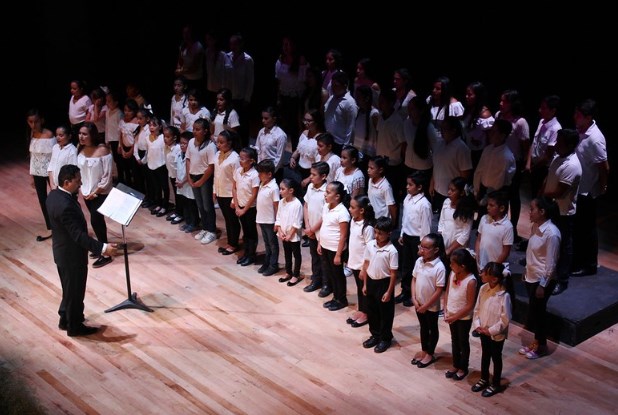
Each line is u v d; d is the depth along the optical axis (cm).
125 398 565
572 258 680
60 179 617
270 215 718
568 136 626
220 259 770
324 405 556
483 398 560
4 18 1168
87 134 738
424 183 655
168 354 618
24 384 581
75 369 600
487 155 683
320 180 674
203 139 776
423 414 545
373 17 1018
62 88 1134
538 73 917
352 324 653
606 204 870
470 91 755
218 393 570
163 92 1170
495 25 927
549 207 584
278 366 601
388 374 589
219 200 761
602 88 882
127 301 684
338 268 661
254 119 1141
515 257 714
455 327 568
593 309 627
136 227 843
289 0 1079
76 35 1109
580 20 869
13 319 670
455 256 547
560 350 614
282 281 722
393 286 596
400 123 744
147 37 1138
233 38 955
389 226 589
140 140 864
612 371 589
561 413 543
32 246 805
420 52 994
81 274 628
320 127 771
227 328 652
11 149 1087
